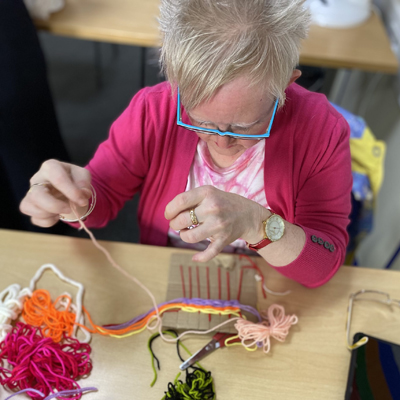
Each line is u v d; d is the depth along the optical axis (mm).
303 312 704
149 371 616
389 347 643
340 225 731
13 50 997
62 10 1330
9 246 761
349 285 749
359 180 1124
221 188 769
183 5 468
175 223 542
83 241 786
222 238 525
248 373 621
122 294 712
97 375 607
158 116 719
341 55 1254
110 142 786
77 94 2275
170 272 743
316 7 1380
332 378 623
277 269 707
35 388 581
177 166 750
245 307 681
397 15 1473
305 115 688
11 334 626
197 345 649
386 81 1591
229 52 447
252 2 454
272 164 709
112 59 2543
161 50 523
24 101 1079
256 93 483
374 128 1693
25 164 1162
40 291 692
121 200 851
